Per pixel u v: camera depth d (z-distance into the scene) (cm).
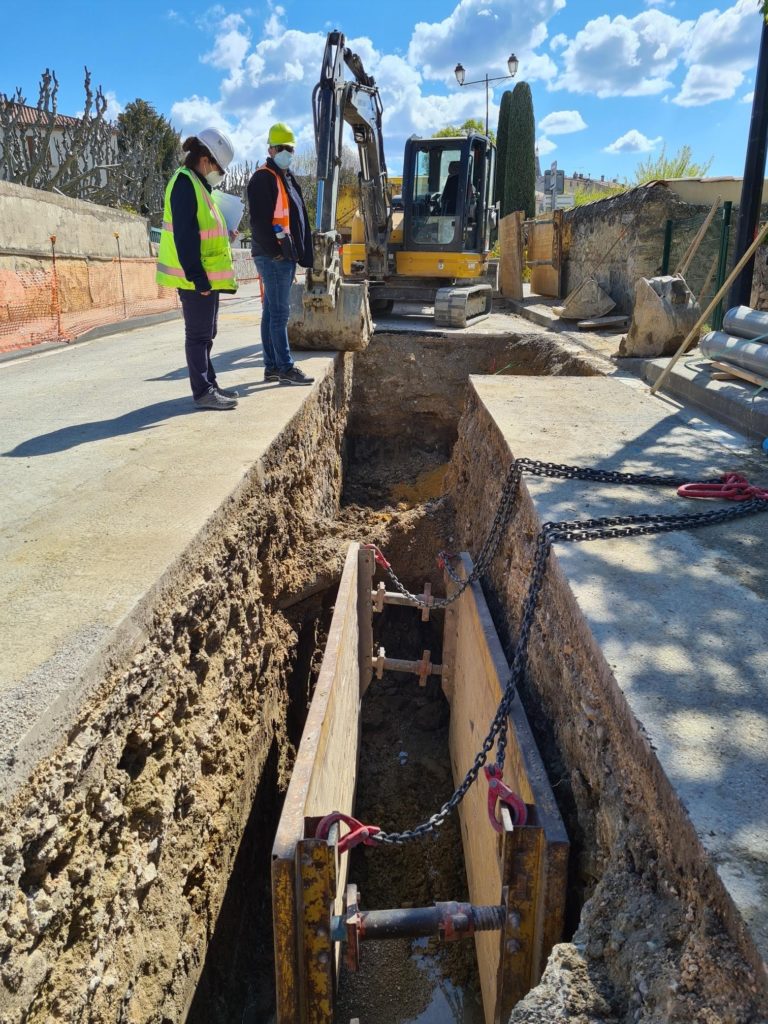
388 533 741
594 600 297
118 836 266
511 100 2562
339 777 436
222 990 360
